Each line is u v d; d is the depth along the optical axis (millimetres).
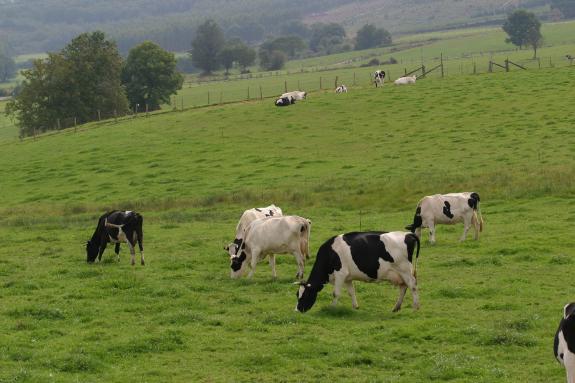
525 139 49219
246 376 15047
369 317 18922
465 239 28734
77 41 103938
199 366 15680
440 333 17141
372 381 14438
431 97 65750
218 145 57031
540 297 20141
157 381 14836
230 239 31047
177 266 25797
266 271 24719
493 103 61062
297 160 50094
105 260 27281
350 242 18938
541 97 61156
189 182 46750
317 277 19312
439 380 14438
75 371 15422
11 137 103688
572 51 141750
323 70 159750
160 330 18125
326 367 15484
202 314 19188
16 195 48625
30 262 27688
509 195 36469
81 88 100500
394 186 39531
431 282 22312
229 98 114500
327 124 60375
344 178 43438
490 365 15094
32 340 17484
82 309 20156
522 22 172125
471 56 167250
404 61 175875
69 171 54000
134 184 47844
